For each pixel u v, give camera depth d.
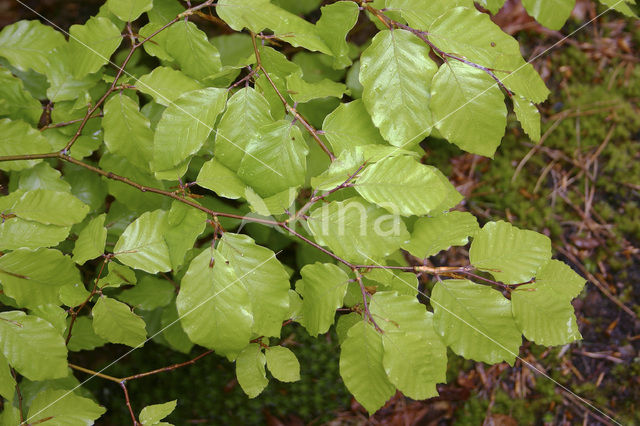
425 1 0.54
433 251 0.54
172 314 0.68
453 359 1.00
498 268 0.52
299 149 0.53
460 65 0.52
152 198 0.64
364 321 0.51
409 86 0.53
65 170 0.67
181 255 0.53
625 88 1.15
